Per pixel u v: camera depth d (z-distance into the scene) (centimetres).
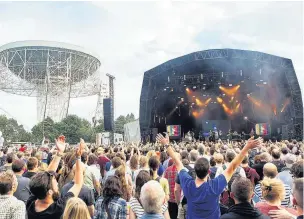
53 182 380
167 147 457
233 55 2614
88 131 6219
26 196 517
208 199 396
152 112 3089
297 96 2622
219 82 3030
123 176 517
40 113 4853
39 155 803
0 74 4372
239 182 333
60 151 475
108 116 3150
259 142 401
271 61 2578
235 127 3638
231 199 555
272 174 505
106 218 405
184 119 3584
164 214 450
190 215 408
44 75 4541
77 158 429
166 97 3300
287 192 465
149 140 2889
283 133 2981
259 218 318
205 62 2769
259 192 494
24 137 6281
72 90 5041
